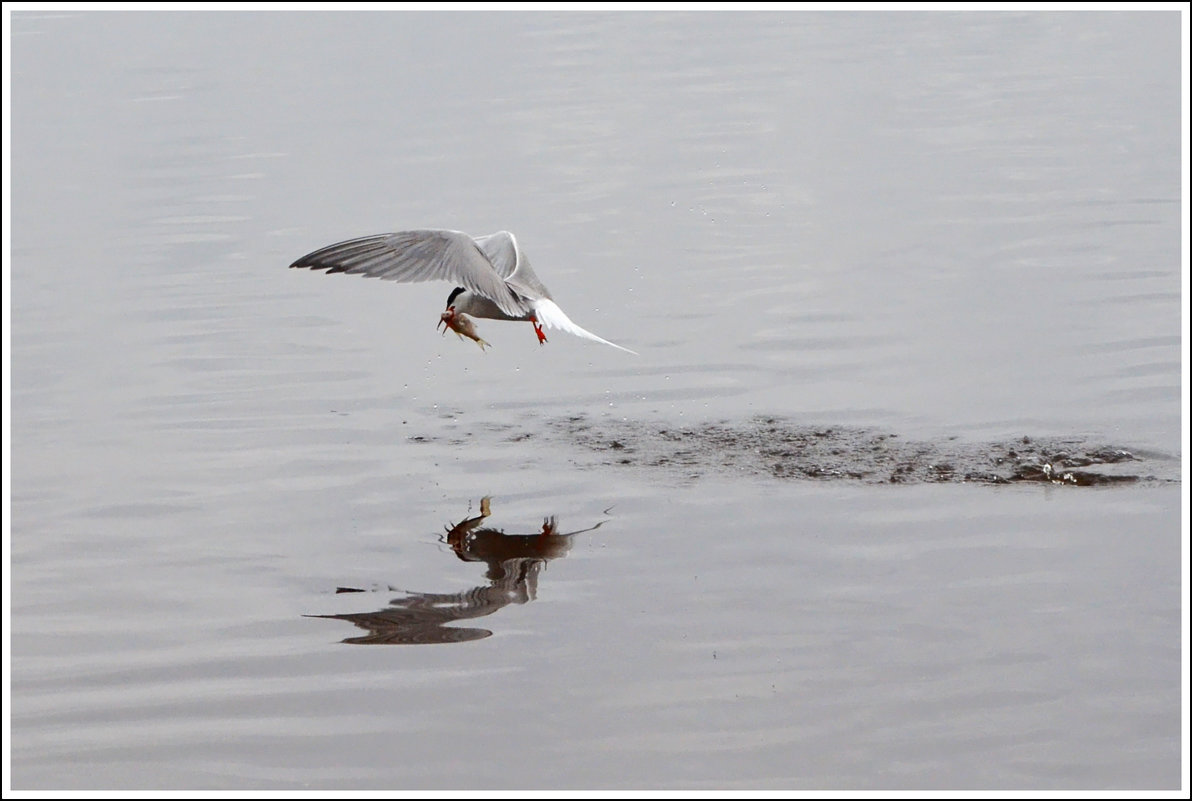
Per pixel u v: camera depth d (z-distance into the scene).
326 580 10.28
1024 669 8.73
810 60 35.62
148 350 16.56
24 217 23.30
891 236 20.75
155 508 11.80
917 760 7.86
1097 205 21.86
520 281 11.32
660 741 8.08
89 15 44.62
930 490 11.78
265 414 14.29
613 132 28.06
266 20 43.84
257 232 21.89
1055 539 10.64
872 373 15.17
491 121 29.31
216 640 9.39
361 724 8.33
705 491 11.91
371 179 24.95
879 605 9.62
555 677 8.78
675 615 9.55
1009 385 14.57
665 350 16.22
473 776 7.80
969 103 30.14
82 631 9.57
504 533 11.08
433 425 13.92
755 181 24.23
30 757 8.03
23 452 13.25
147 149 27.81
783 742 8.04
